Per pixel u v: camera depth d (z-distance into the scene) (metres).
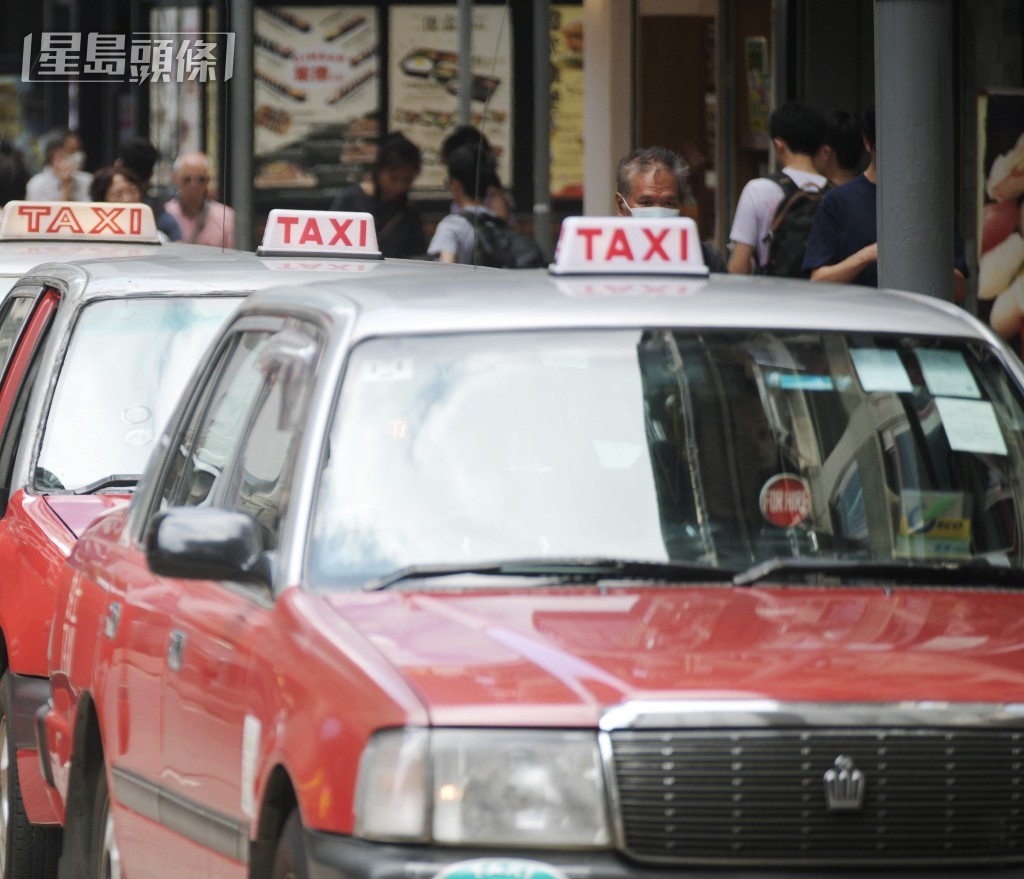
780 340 16.39
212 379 18.88
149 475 19.53
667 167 29.45
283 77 67.69
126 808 17.64
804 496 15.70
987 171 35.09
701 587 14.81
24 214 31.88
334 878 12.75
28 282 26.97
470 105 58.75
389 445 15.41
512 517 15.21
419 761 12.64
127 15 69.69
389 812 12.67
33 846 22.17
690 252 17.83
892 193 22.69
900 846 12.84
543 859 12.58
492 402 15.69
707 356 16.17
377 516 15.10
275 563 15.23
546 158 51.19
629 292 16.92
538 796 12.60
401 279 17.81
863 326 16.69
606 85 53.25
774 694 12.84
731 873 12.69
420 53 66.94
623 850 12.60
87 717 19.12
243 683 14.76
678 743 12.70
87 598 19.58
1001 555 15.96
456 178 42.53
